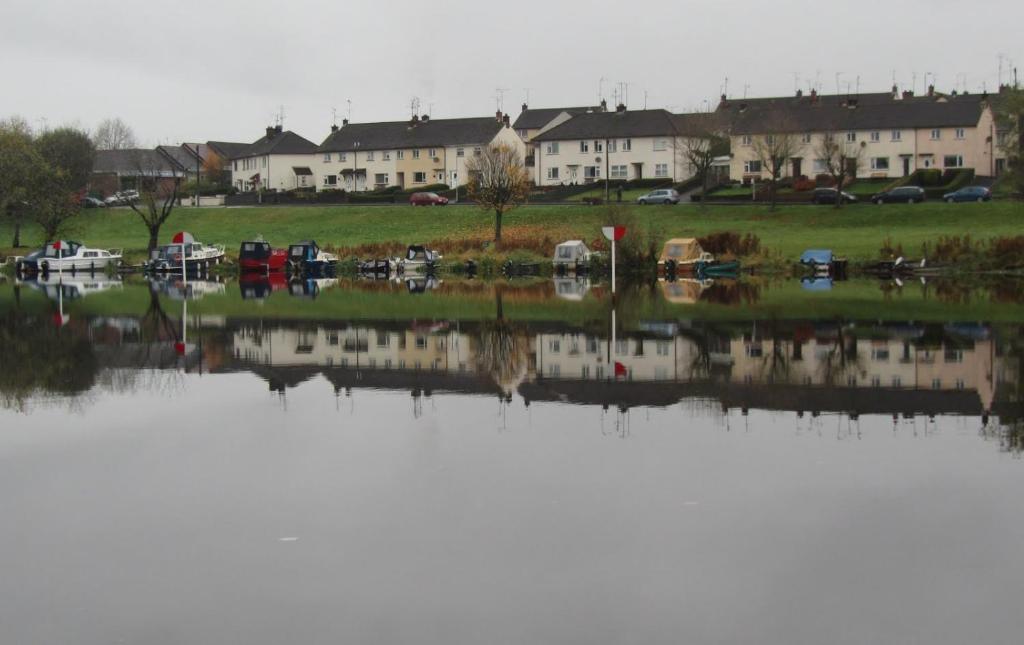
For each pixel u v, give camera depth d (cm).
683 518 1377
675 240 7281
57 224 9425
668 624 1076
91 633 1073
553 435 1842
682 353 2881
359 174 14400
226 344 3192
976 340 3125
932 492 1471
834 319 3828
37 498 1502
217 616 1107
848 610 1101
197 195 12400
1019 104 8850
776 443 1762
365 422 1980
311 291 5944
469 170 10106
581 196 11612
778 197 10119
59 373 2612
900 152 11488
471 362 2756
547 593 1153
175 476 1609
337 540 1316
